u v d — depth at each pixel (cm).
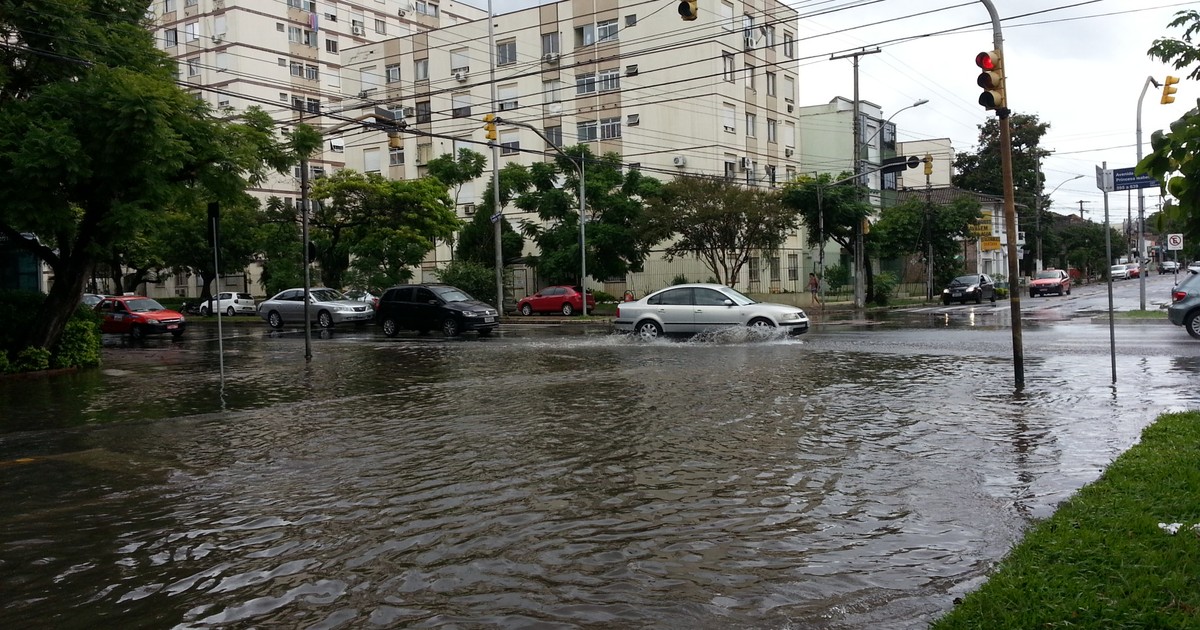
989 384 1210
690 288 2195
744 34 4494
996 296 4972
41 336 1820
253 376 1653
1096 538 475
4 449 939
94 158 1543
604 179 4091
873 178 5600
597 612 429
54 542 575
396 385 1428
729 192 3638
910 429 890
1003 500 609
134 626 428
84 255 1805
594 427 953
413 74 5325
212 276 4847
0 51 1666
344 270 4431
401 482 721
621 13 4478
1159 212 459
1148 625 365
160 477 773
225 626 424
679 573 482
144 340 2944
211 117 1755
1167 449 700
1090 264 8156
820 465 738
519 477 726
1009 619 374
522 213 4900
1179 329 2091
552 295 3934
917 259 5609
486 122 2927
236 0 5969
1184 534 470
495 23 4931
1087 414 941
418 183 4062
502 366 1678
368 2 6906
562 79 4719
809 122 5612
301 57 6362
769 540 537
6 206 1477
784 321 2086
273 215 4600
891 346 1870
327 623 424
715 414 1017
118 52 1764
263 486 724
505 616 426
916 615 415
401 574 493
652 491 667
